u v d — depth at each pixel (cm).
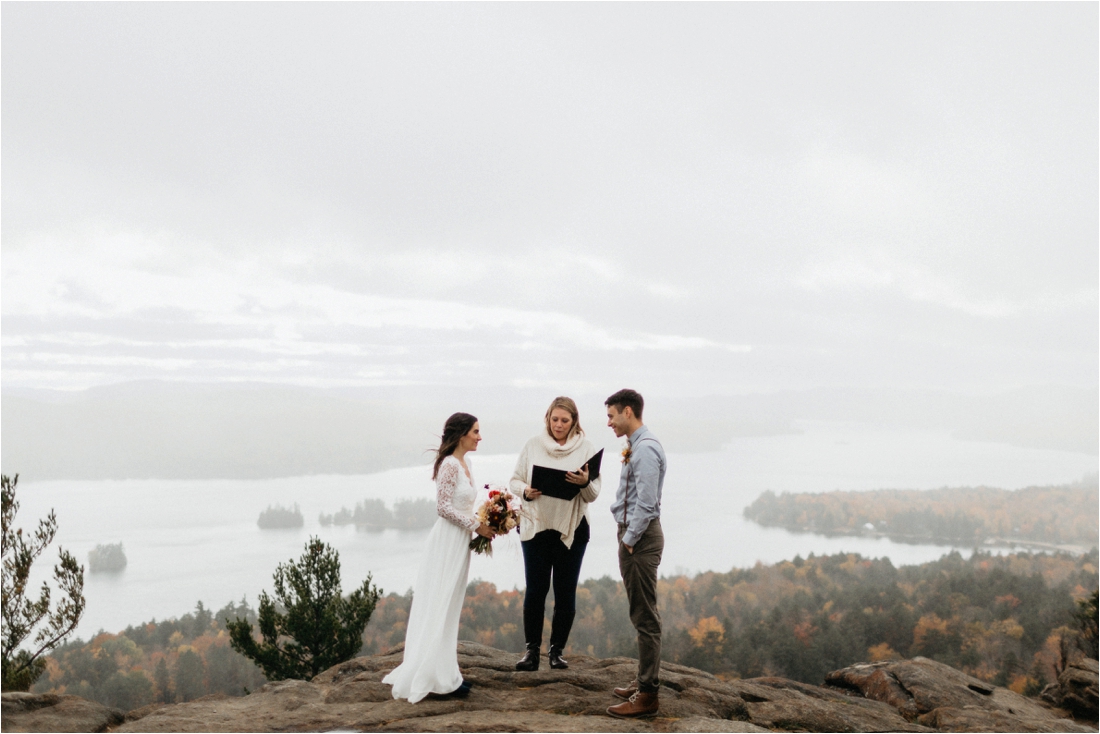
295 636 1223
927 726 536
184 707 467
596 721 433
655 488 447
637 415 469
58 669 7338
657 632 453
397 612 6962
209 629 8594
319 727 422
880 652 7012
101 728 456
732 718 484
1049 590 7625
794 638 7338
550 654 541
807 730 479
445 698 470
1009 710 580
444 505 488
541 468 511
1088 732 538
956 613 7362
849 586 9938
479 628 7331
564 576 530
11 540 955
